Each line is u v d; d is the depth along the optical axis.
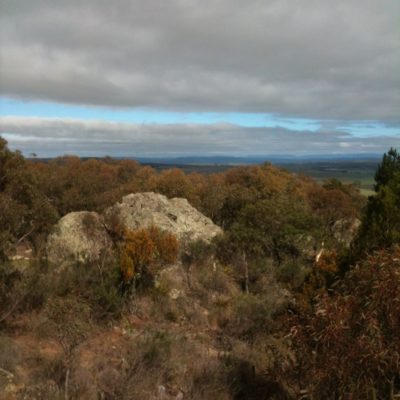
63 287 11.07
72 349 7.74
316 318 5.59
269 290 13.96
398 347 4.81
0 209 10.77
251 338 10.80
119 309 11.09
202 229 17.69
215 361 9.09
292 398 7.22
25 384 7.43
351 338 5.13
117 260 12.70
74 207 24.31
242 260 16.55
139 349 8.95
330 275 10.20
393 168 17.70
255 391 8.11
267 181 33.53
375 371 4.96
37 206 13.30
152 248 12.81
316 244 17.08
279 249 16.88
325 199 26.92
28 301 10.51
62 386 7.39
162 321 11.61
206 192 27.12
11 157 12.73
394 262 5.22
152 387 7.80
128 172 43.19
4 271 10.31
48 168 34.09
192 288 14.05
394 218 9.56
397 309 4.93
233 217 24.16
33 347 8.99
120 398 7.18
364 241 9.40
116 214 15.73
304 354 5.82
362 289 5.45
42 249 14.81
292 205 18.53
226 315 12.23
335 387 5.22
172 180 27.64
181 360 9.02
